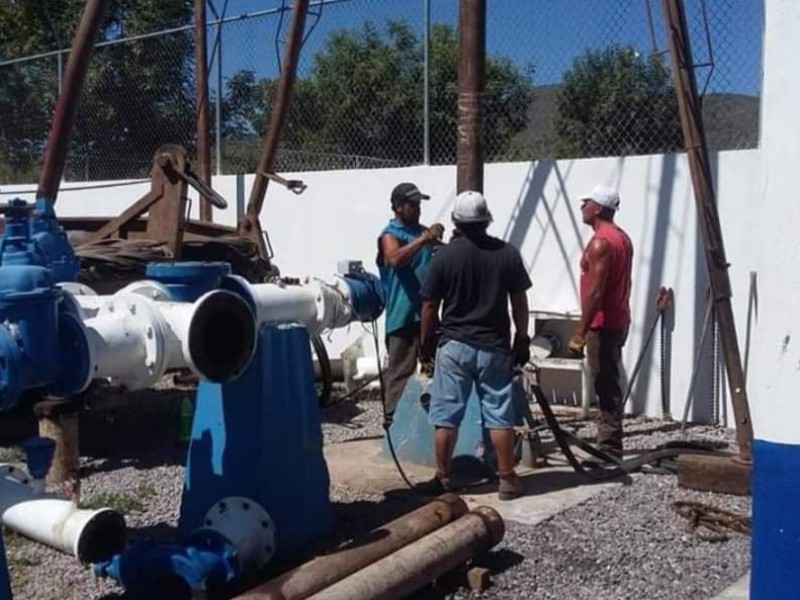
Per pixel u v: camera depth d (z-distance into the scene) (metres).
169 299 5.38
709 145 8.94
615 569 5.49
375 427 8.75
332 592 4.57
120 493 6.80
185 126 13.53
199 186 9.00
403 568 4.86
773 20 3.67
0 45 23.89
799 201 3.64
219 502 5.25
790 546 3.67
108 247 8.79
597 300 7.27
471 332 6.45
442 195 10.20
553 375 9.20
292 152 11.90
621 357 8.62
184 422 8.08
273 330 5.55
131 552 4.82
